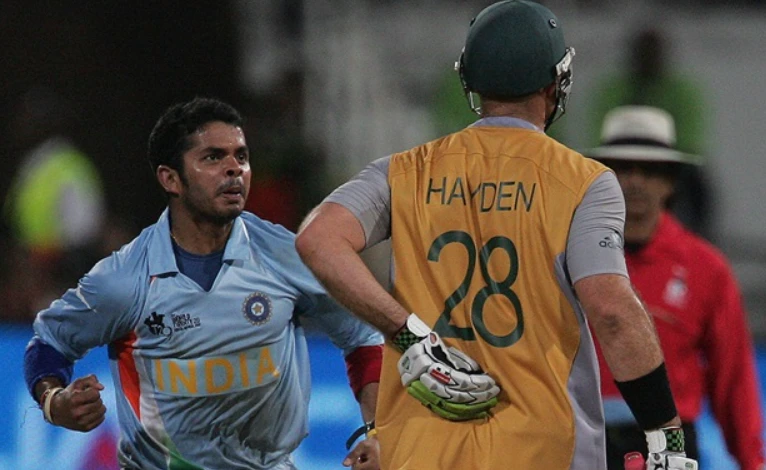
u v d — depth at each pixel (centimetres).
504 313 1233
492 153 1272
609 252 1202
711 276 1878
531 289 1230
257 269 1555
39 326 1587
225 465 1593
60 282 3681
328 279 1228
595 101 3478
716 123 3978
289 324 1580
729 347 1889
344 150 3822
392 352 1266
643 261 1877
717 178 3953
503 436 1214
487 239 1247
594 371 1234
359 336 1631
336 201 1266
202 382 1548
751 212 3950
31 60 4606
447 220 1261
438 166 1281
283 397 1580
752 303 3803
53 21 4638
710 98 3981
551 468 1209
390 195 1284
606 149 1889
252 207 3575
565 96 1312
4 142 4484
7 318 3500
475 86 1295
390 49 4012
